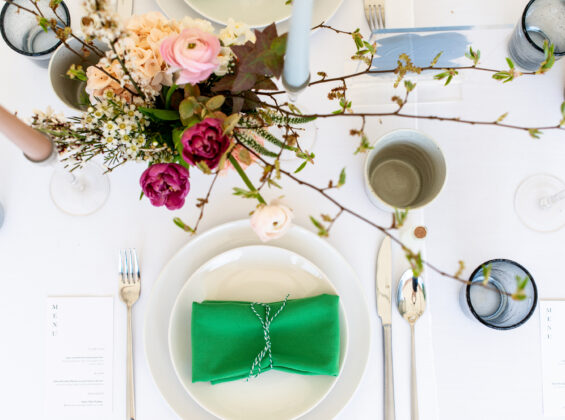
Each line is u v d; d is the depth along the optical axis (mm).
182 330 844
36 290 858
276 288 859
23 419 837
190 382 831
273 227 656
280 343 815
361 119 882
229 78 717
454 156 874
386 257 859
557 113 874
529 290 797
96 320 852
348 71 891
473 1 898
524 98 877
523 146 873
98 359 845
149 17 709
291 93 706
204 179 881
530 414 829
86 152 785
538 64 859
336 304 817
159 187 686
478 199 865
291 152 876
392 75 868
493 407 832
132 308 855
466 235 860
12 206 871
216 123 640
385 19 887
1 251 865
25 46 884
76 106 826
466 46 842
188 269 859
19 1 862
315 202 877
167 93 733
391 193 858
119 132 716
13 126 691
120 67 709
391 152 850
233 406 826
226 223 854
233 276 859
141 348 849
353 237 871
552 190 863
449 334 844
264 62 667
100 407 837
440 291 854
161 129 759
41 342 848
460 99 880
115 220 872
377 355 850
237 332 816
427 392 836
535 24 874
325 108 888
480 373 837
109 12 644
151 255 868
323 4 890
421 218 846
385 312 849
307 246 864
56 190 873
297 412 823
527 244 857
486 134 874
